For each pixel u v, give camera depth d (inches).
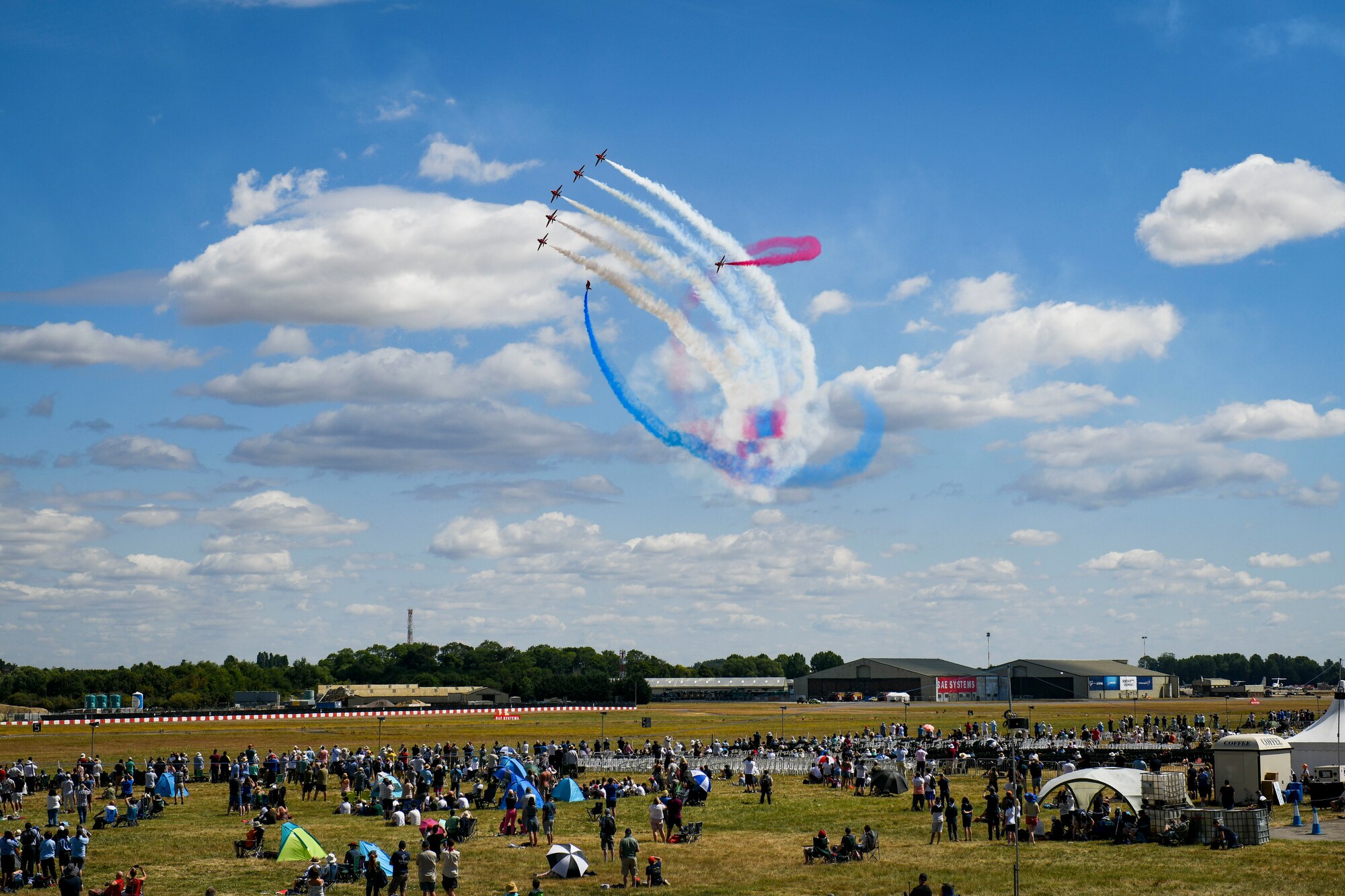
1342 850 2144.4
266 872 2114.9
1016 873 1764.3
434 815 2829.7
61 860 2049.7
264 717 7037.4
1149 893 1847.9
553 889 1962.4
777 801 3073.3
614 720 7145.7
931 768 3366.1
